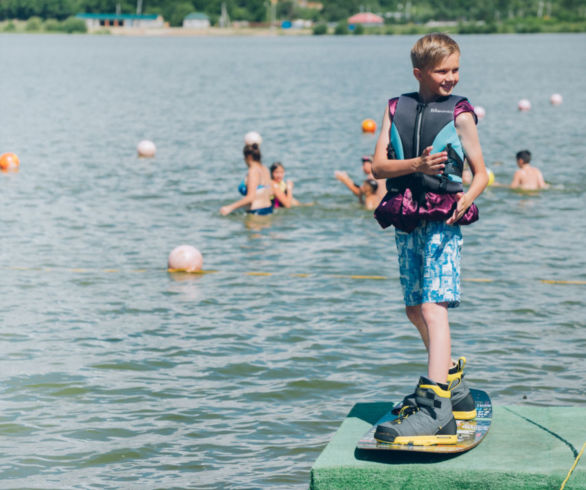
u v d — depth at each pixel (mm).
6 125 31766
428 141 4809
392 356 8781
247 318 10070
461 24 185750
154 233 14578
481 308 10359
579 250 13227
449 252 4863
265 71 68750
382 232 14594
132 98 44469
